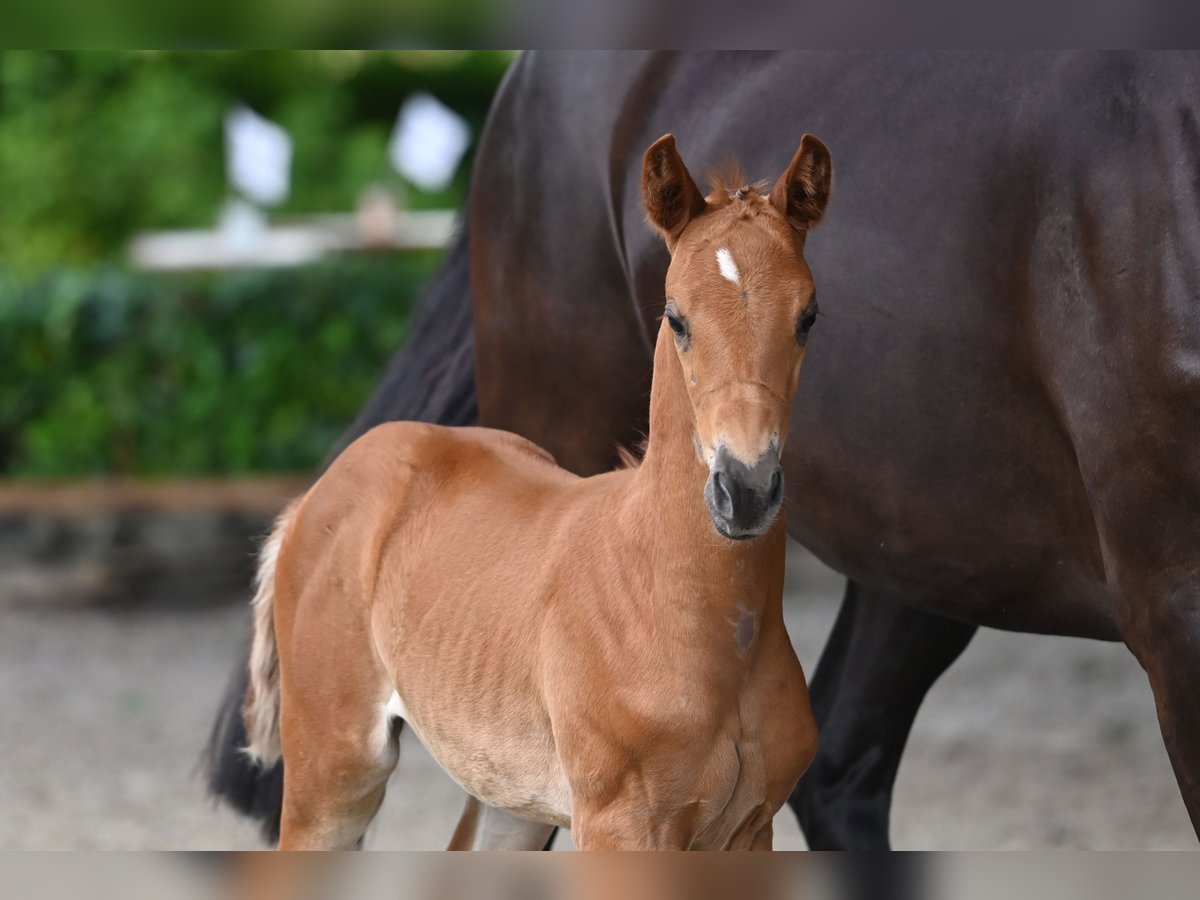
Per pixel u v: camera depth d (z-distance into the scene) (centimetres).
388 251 1692
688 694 422
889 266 484
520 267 645
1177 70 426
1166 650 422
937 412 479
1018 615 502
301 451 1474
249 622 604
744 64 558
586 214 618
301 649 535
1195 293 410
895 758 612
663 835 430
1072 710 1048
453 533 508
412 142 1775
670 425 428
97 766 934
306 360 1462
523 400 657
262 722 571
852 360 494
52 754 959
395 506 530
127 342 1449
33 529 1420
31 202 1917
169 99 1959
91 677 1150
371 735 531
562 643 447
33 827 815
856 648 608
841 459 506
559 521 479
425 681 498
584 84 618
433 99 1906
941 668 600
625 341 619
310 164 2050
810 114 520
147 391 1459
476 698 479
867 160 494
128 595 1409
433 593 501
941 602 514
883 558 515
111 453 1467
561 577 458
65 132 1941
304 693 533
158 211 1958
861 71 510
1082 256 439
